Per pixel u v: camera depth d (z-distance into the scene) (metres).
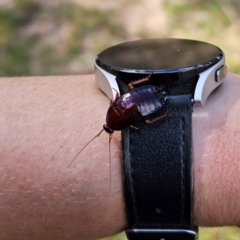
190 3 0.58
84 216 0.19
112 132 0.19
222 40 0.50
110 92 0.19
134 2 0.60
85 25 0.57
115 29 0.56
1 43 0.55
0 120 0.19
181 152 0.18
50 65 0.51
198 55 0.20
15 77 0.22
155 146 0.18
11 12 0.60
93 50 0.53
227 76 0.21
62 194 0.19
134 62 0.19
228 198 0.18
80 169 0.19
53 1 0.62
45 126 0.19
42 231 0.19
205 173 0.19
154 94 0.19
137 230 0.19
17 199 0.19
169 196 0.18
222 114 0.19
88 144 0.19
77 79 0.21
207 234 0.32
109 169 0.19
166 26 0.55
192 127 0.19
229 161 0.19
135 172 0.18
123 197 0.19
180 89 0.19
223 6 0.56
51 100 0.20
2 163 0.19
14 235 0.19
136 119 0.18
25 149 0.19
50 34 0.56
